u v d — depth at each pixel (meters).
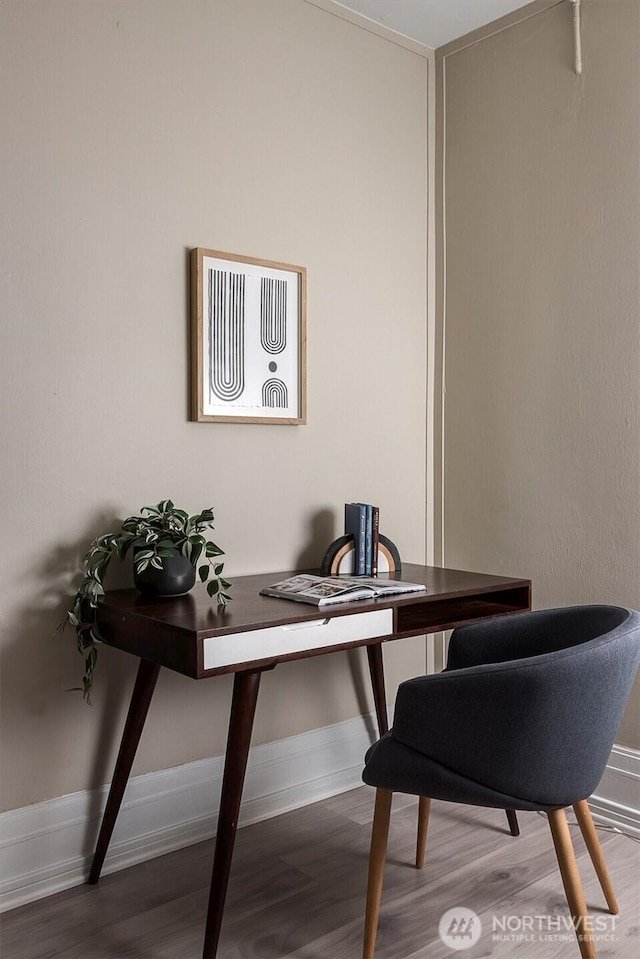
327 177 2.73
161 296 2.33
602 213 2.57
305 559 2.71
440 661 3.16
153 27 2.29
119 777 2.14
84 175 2.17
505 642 2.17
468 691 1.64
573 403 2.67
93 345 2.20
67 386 2.15
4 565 2.06
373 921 1.78
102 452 2.22
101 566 2.08
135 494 2.29
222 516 2.48
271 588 2.20
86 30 2.16
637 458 2.50
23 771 2.11
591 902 2.05
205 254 2.38
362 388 2.86
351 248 2.81
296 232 2.64
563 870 1.72
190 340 2.39
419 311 3.04
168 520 2.17
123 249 2.25
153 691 2.25
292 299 2.61
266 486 2.59
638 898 2.07
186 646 1.76
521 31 2.78
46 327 2.11
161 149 2.32
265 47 2.55
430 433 3.10
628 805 2.52
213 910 1.80
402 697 1.74
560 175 2.69
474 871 2.21
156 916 2.01
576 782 1.71
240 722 1.84
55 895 2.11
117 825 2.26
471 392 2.98
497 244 2.88
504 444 2.88
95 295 2.20
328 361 2.75
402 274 2.97
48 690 2.14
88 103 2.17
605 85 2.56
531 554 2.80
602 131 2.57
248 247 2.52
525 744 1.63
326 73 2.71
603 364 2.58
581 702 1.64
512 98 2.82
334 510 2.79
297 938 1.91
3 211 2.03
